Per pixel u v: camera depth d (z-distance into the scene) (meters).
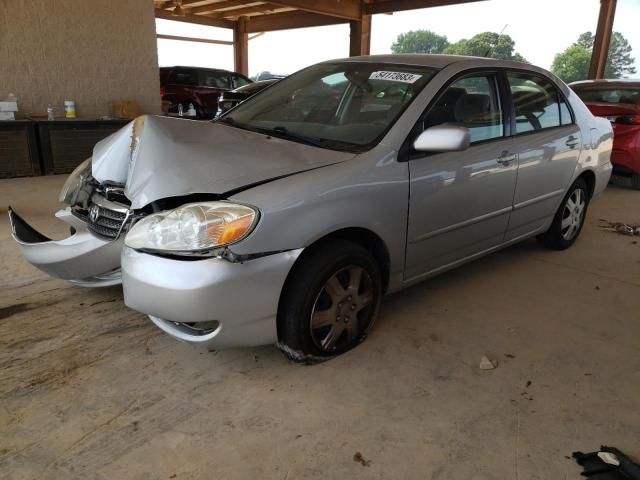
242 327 2.12
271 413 2.13
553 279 3.62
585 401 2.28
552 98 3.72
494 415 2.17
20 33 6.48
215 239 2.00
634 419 2.17
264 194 2.10
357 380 2.37
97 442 1.94
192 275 2.00
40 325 2.74
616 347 2.74
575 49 12.12
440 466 1.89
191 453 1.91
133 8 7.36
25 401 2.15
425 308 3.10
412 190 2.59
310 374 2.40
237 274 2.03
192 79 12.91
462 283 3.50
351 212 2.31
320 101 3.06
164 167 2.29
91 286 2.71
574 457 1.95
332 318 2.42
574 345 2.75
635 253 4.21
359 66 3.20
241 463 1.87
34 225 4.38
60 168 6.64
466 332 2.84
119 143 2.65
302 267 2.25
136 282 2.08
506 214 3.32
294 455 1.91
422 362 2.53
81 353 2.50
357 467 1.87
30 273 3.38
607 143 4.32
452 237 2.96
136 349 2.55
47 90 6.85
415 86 2.81
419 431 2.06
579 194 4.16
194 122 2.82
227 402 2.19
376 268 2.55
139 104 7.75
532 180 3.45
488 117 3.12
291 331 2.28
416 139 2.56
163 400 2.19
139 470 1.82
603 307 3.21
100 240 2.58
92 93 7.25
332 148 2.57
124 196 2.55
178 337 2.21
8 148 6.18
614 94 6.79
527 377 2.45
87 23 7.00
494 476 1.85
